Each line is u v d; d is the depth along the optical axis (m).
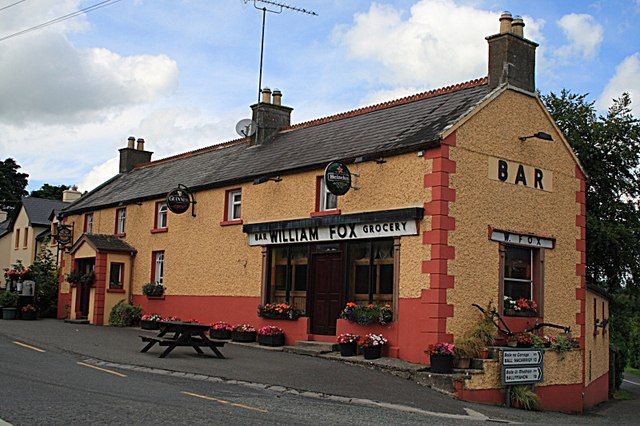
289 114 26.66
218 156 27.81
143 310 26.89
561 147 20.00
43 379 12.59
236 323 22.00
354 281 18.61
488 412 13.57
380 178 17.94
